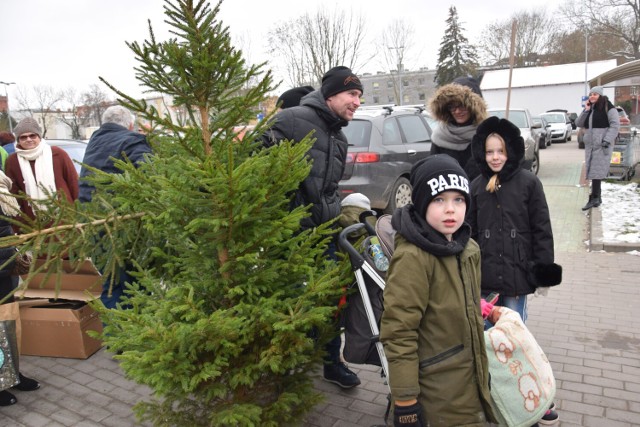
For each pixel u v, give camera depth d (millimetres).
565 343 4152
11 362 3457
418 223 2271
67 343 4172
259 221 2328
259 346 2455
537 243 3127
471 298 2248
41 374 3957
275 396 2639
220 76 2309
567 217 8500
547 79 42438
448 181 2199
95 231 2410
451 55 61094
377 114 7891
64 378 3893
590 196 8812
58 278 2332
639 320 4547
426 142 8531
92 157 3855
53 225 2303
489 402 2246
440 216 2219
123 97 2217
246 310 2324
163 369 2160
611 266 6059
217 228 2133
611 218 7902
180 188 2125
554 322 4562
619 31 47438
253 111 2477
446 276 2215
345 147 3322
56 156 5055
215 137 2453
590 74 41656
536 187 3129
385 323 2209
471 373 2230
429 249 2174
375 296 2559
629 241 6699
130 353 2137
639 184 10547
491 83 43688
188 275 2467
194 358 2248
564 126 26234
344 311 2762
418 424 2188
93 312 4273
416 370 2172
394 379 2162
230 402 2500
